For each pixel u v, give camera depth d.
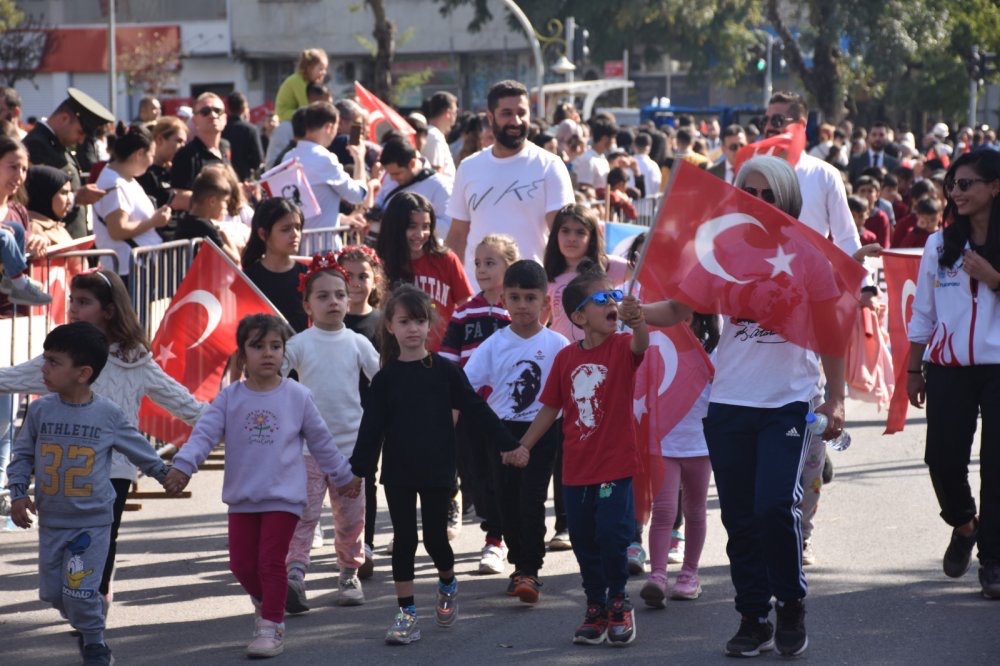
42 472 6.75
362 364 8.57
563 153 21.58
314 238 13.63
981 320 7.83
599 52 60.62
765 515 6.76
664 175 20.86
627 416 7.36
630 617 7.34
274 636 7.25
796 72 57.12
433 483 7.50
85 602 6.75
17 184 9.86
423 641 7.48
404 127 17.58
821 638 7.37
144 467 7.02
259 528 7.38
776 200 7.09
